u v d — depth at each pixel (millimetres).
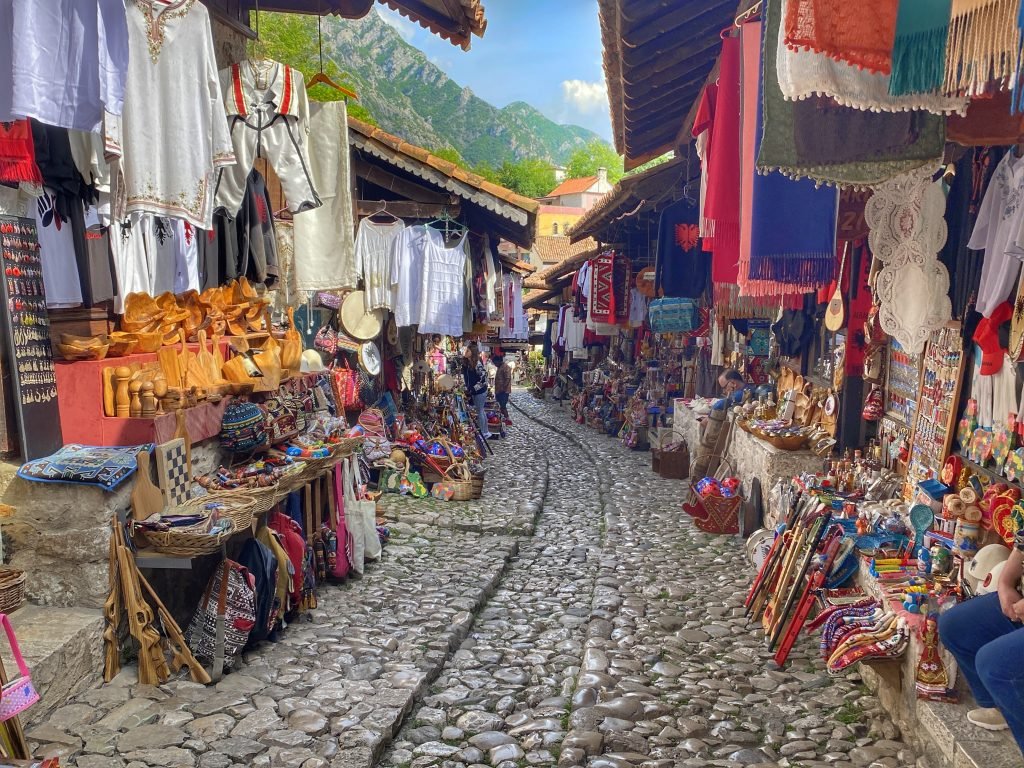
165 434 5066
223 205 5902
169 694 4465
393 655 5258
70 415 4926
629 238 15898
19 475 4449
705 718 4473
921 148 3285
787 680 4988
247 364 6363
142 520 4719
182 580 5383
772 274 4188
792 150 3266
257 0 7062
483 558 7742
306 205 6020
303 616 5945
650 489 11859
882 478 6191
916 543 5000
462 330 11562
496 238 14195
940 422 5383
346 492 6988
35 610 4484
